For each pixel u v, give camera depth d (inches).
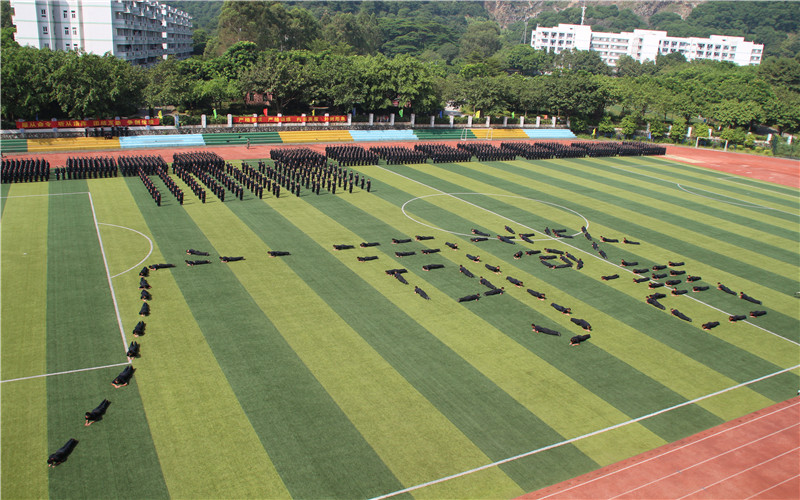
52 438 1020.5
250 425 1077.1
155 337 1352.1
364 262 1850.4
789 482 1018.7
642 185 3193.9
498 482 975.6
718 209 2768.2
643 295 1734.7
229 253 1867.6
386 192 2714.1
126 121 3659.0
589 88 5044.3
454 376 1262.3
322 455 1012.5
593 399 1216.2
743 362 1406.3
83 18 5044.3
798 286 1882.4
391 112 4776.1
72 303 1494.8
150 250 1860.2
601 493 966.4
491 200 2677.2
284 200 2491.4
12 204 2262.6
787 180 3595.0
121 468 962.1
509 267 1883.6
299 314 1494.8
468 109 5447.8
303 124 4173.2
